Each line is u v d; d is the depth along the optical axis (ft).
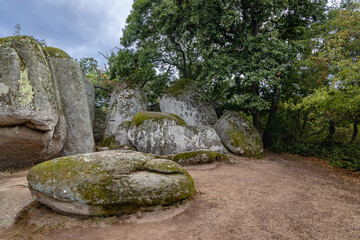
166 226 12.53
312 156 37.29
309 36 41.47
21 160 22.79
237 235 11.57
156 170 15.12
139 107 46.62
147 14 54.85
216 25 41.04
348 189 20.43
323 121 38.47
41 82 22.20
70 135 28.66
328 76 33.45
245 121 41.96
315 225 12.92
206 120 45.19
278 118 45.83
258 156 37.32
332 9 42.65
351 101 25.93
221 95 53.78
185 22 43.42
